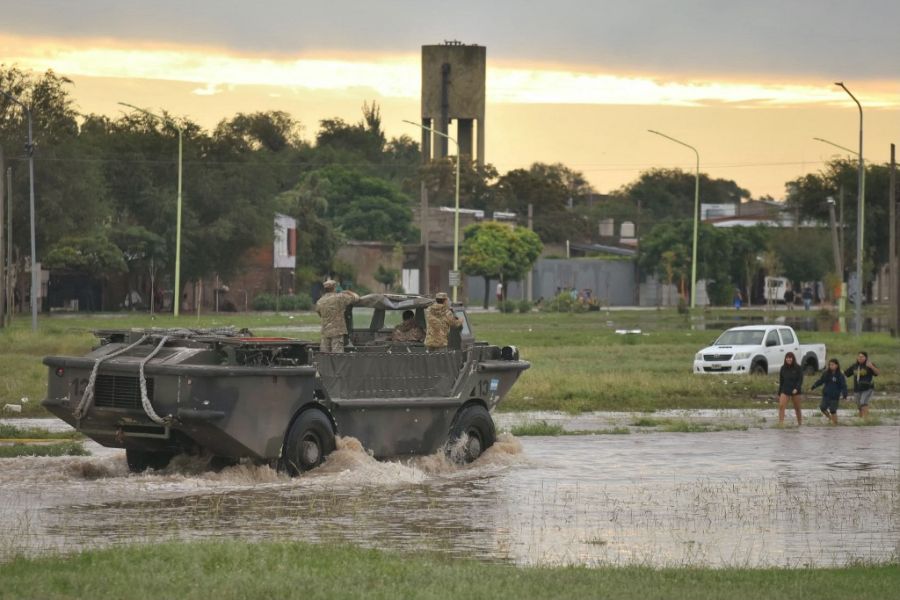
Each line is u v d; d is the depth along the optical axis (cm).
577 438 7075
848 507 4766
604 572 3322
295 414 5184
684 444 6844
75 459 5556
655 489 5206
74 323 17762
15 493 4797
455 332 6019
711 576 3300
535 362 12200
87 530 4053
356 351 5934
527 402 9000
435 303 5947
